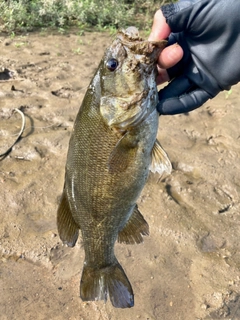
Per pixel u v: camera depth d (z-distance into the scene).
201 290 0.49
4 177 0.64
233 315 0.47
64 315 0.46
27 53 1.07
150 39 0.31
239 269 0.52
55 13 1.29
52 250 0.53
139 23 1.39
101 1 1.38
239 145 0.75
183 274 0.51
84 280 0.36
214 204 0.62
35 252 0.52
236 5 0.29
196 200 0.62
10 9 1.24
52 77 0.96
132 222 0.36
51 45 1.14
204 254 0.54
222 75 0.31
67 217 0.35
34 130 0.76
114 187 0.32
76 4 1.35
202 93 0.33
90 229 0.34
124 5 1.42
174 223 0.58
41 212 0.58
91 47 1.17
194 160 0.70
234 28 0.30
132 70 0.30
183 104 0.32
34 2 1.31
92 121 0.32
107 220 0.34
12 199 0.60
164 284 0.50
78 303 0.47
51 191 0.62
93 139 0.31
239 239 0.57
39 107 0.83
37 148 0.71
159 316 0.46
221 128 0.80
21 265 0.51
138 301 0.47
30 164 0.67
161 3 1.49
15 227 0.56
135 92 0.31
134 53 0.30
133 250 0.53
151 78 0.31
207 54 0.31
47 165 0.67
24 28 1.21
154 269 0.51
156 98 0.32
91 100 0.32
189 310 0.47
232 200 0.63
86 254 0.36
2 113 0.80
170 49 0.30
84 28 1.31
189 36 0.32
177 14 0.30
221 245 0.56
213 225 0.58
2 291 0.48
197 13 0.30
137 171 0.32
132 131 0.31
